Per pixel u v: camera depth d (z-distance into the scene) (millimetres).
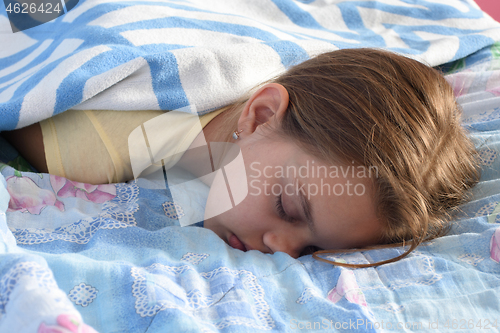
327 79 709
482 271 553
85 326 316
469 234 620
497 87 1053
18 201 621
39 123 761
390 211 626
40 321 301
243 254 593
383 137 622
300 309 469
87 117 740
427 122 661
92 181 738
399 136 626
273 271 544
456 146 721
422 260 569
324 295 503
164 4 986
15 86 816
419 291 503
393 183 610
